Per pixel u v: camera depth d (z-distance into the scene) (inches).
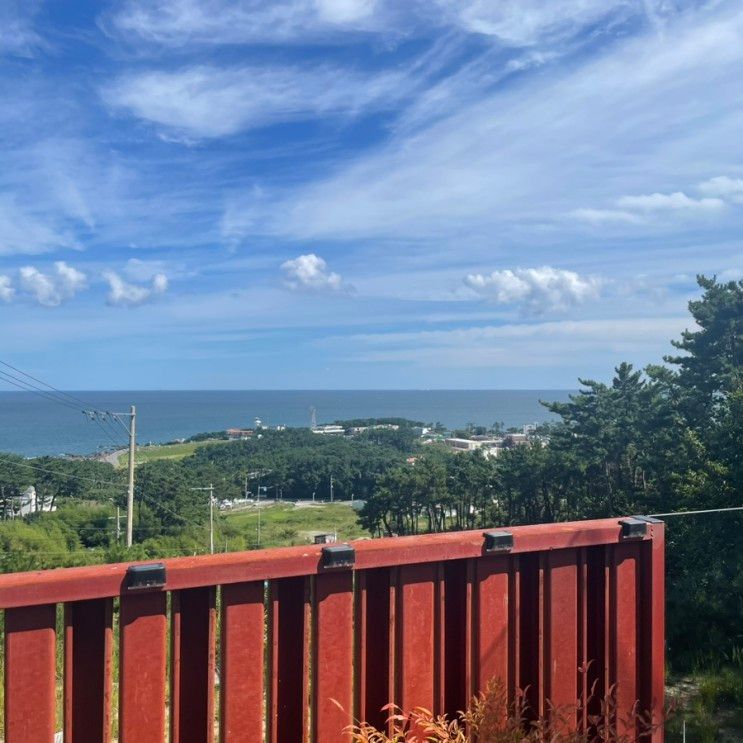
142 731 76.6
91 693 76.0
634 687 102.4
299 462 3385.8
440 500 1889.8
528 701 97.6
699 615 278.1
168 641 94.0
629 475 1206.3
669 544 516.1
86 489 2234.3
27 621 72.4
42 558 917.2
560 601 97.3
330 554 82.4
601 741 100.8
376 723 88.4
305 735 84.2
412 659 88.5
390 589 88.0
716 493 513.7
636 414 1191.6
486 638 92.7
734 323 840.3
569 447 1363.2
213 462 3339.1
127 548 973.2
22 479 2144.4
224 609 80.0
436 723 87.0
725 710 188.4
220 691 80.5
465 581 92.4
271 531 2369.6
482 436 6023.6
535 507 1631.4
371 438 4886.8
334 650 84.4
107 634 76.3
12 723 71.5
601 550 102.0
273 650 82.3
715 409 840.3
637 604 103.3
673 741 166.4
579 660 99.6
